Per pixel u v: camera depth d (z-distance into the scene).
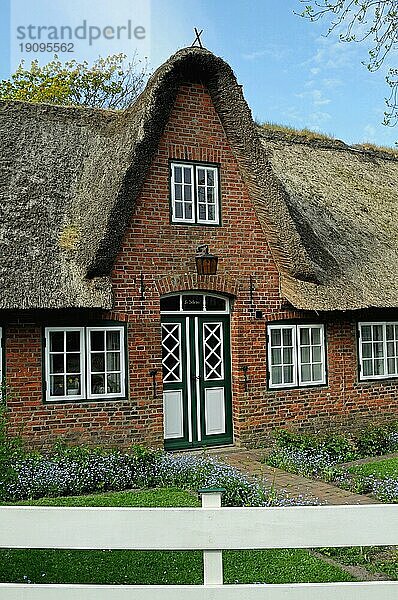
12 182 11.84
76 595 3.87
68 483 9.43
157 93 11.51
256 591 3.86
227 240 12.72
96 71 32.81
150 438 11.68
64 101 31.16
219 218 12.73
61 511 3.86
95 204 11.59
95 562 6.36
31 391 10.80
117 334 11.57
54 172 12.44
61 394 11.09
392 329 15.01
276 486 9.55
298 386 13.40
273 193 12.68
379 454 12.60
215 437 12.68
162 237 12.02
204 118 12.70
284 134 18.17
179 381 12.41
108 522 3.85
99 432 11.27
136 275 11.70
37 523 3.85
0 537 3.85
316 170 17.06
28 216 11.40
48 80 31.53
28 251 10.85
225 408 12.82
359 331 14.35
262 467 10.93
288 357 13.38
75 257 11.10
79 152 13.02
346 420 13.95
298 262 12.78
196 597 3.86
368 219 16.30
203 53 12.09
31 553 6.62
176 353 12.42
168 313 12.32
